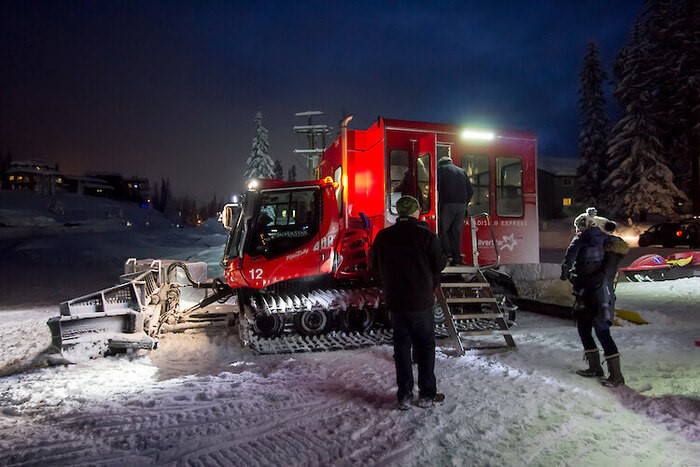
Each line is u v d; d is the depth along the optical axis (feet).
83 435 12.44
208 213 476.95
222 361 20.89
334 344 22.68
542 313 31.55
